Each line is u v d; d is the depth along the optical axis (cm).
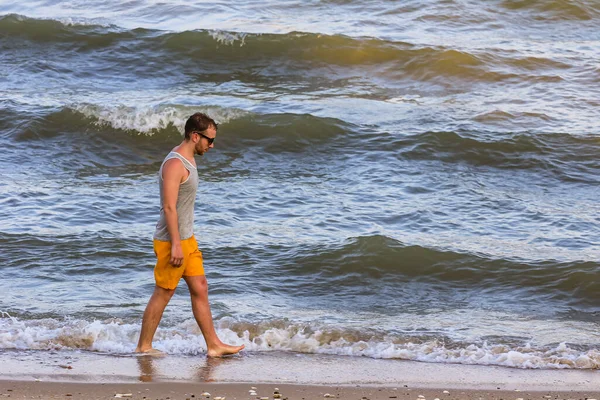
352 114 5469
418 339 2405
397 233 3553
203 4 7881
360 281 3019
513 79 6241
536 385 2038
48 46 6744
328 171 4603
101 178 4497
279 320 2480
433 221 3738
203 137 2123
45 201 3903
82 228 3509
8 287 2797
